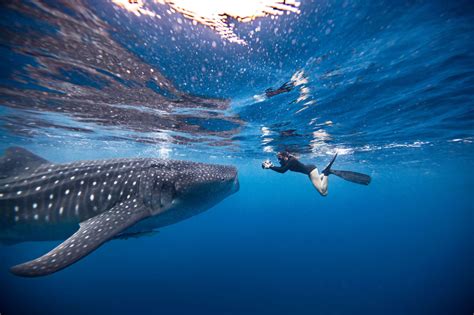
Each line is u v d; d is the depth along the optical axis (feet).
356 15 13.69
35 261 9.98
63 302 59.98
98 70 21.76
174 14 13.43
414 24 14.39
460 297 71.05
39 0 13.10
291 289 75.10
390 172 106.73
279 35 15.20
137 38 16.06
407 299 70.49
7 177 18.13
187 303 61.41
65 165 18.02
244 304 63.05
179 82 22.68
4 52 19.08
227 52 17.13
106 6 13.33
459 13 13.53
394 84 22.79
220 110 31.09
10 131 54.49
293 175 147.84
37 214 16.01
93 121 40.55
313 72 20.18
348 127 37.91
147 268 95.50
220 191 20.61
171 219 18.71
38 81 24.95
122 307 57.41
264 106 29.09
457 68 19.81
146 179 16.74
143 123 40.06
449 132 41.24
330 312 61.26
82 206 16.05
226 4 12.49
